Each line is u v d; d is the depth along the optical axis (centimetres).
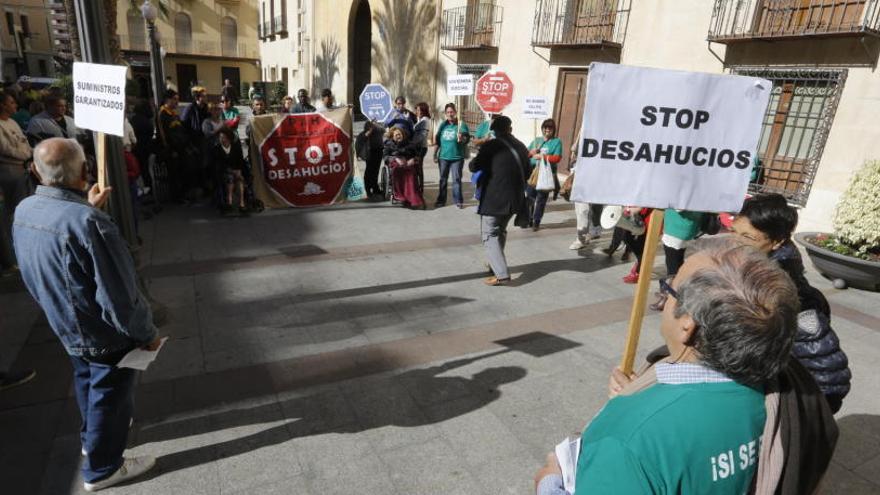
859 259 575
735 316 104
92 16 375
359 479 279
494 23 1331
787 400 115
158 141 839
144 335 239
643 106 202
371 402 345
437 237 732
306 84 2886
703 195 215
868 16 634
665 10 898
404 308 493
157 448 294
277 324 449
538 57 1206
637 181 208
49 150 221
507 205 530
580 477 108
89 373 253
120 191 410
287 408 335
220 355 394
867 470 302
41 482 270
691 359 117
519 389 367
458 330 453
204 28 3981
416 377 377
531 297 535
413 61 1708
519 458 300
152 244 650
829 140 690
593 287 571
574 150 941
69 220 218
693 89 203
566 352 422
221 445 299
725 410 106
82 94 305
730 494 105
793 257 206
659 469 100
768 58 749
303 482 275
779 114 748
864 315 530
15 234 227
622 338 452
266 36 3600
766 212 210
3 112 566
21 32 3866
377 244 687
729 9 792
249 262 598
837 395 186
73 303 226
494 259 554
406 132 873
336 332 439
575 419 337
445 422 328
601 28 1044
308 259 616
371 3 1948
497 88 916
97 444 254
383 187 954
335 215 825
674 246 491
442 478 282
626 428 106
